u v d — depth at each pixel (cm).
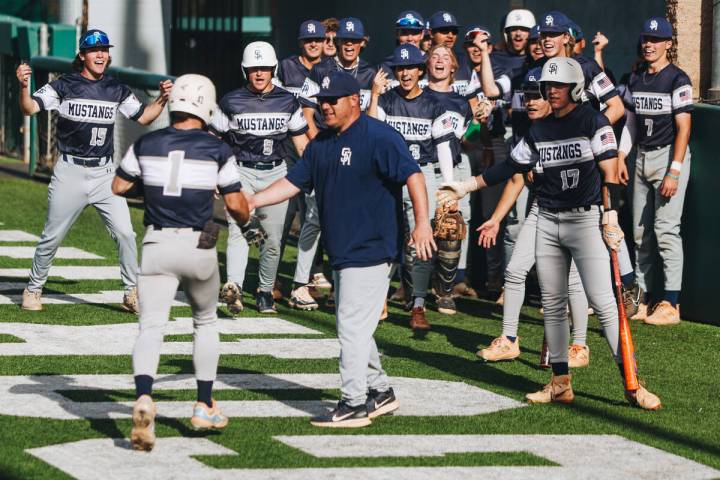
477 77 2066
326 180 1262
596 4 2558
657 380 1552
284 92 1858
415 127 1842
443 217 1855
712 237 1886
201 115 1220
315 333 1777
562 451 1231
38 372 1477
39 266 1836
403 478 1124
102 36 1778
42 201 2930
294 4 3547
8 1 3891
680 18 2123
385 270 1272
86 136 1783
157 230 1198
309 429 1276
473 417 1350
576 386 1506
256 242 1293
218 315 1883
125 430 1245
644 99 1873
